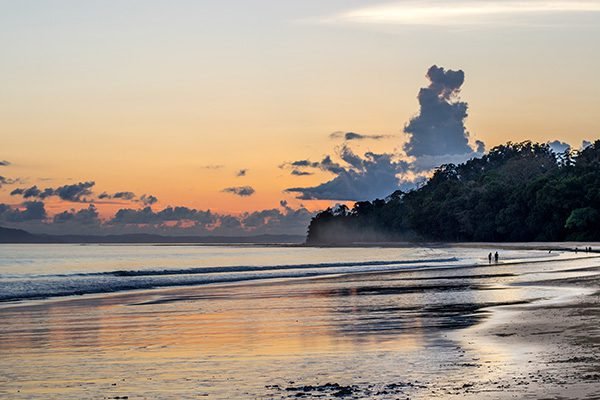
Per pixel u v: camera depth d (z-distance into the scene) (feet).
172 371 56.59
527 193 606.96
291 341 72.02
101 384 52.01
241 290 153.07
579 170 626.23
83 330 85.35
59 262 428.15
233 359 61.62
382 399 44.19
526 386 45.57
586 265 232.32
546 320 79.46
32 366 59.98
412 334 73.97
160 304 121.60
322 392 46.96
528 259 309.42
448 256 396.16
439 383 47.98
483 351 60.13
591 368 50.75
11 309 115.24
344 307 108.88
